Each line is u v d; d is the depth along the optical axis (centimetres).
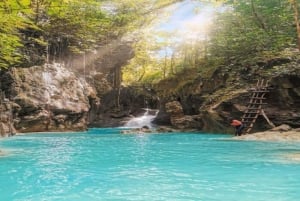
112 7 3027
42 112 2186
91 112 3150
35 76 2259
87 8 2625
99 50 3266
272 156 950
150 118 3453
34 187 550
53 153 1038
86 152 1070
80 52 2928
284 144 1314
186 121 2425
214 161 852
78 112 2445
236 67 2303
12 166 776
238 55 2392
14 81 2111
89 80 3136
